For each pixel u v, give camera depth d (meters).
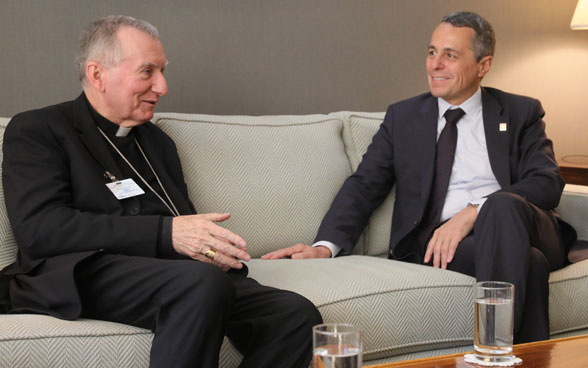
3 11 2.88
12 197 1.82
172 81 3.21
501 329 1.38
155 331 1.63
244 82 3.39
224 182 2.45
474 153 2.69
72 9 2.99
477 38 2.64
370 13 3.69
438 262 2.40
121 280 1.68
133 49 2.00
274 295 1.79
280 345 1.71
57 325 1.59
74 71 3.01
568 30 4.27
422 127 2.69
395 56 3.79
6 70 2.90
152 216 1.83
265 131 2.61
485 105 2.71
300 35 3.51
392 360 2.02
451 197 2.64
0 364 1.50
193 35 3.24
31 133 1.88
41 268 1.76
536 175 2.56
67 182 1.89
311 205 2.59
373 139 2.81
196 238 1.79
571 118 4.34
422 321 2.05
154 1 3.14
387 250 2.75
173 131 2.43
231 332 1.80
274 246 2.51
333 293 1.95
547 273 2.19
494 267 2.14
